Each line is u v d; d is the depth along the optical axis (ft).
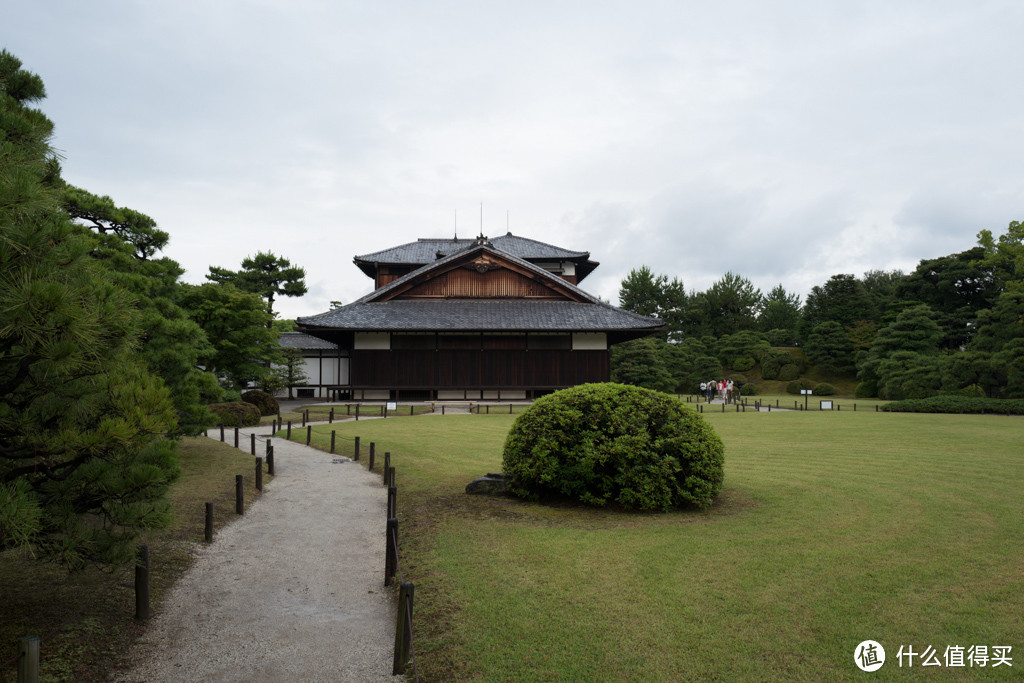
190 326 39.17
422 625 18.19
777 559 21.93
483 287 128.88
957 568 20.80
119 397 15.90
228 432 68.39
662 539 24.56
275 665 16.60
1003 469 40.55
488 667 15.23
